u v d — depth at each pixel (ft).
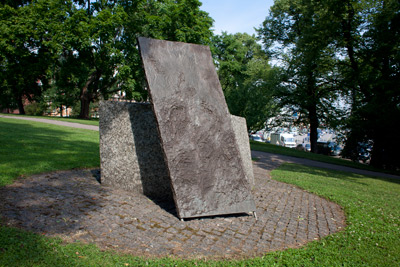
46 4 77.82
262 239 12.67
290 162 50.85
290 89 92.12
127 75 83.56
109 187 18.26
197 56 17.03
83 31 76.64
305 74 81.05
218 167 15.11
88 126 65.87
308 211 18.11
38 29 76.23
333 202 21.49
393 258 11.86
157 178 17.75
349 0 56.29
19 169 19.29
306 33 66.23
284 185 26.27
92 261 9.07
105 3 85.87
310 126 96.99
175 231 12.42
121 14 79.77
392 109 52.80
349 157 72.28
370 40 58.90
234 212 14.75
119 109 18.25
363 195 25.40
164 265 9.39
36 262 8.65
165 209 15.24
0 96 113.91
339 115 79.10
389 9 51.47
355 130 63.52
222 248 11.32
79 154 27.99
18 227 10.93
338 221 16.72
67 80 91.97
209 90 16.46
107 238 11.04
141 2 86.63
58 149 29.45
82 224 12.01
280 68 92.12
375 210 19.84
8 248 9.12
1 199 13.75
